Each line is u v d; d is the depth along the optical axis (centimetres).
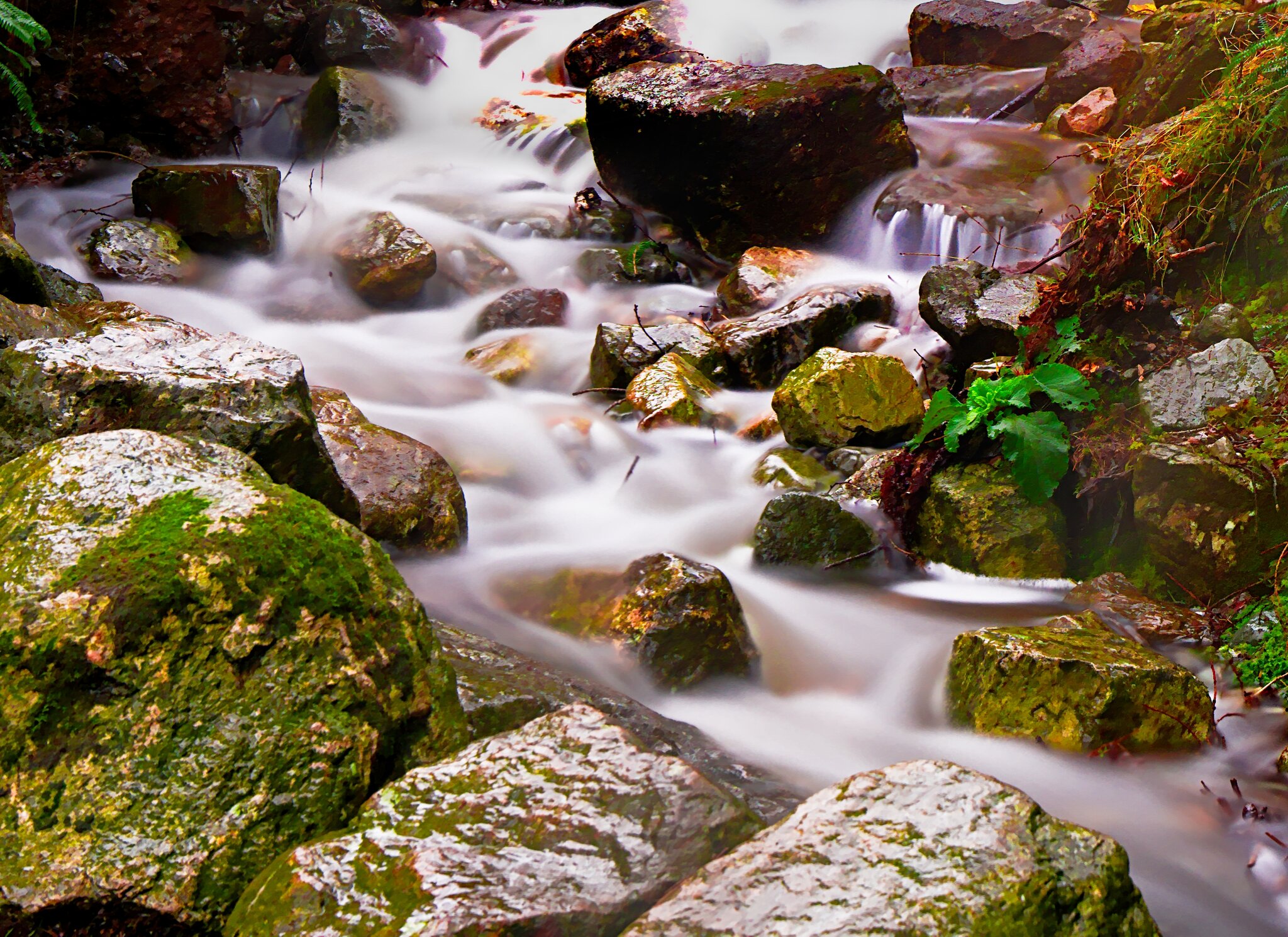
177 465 444
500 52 1043
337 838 407
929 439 537
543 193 768
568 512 557
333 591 437
